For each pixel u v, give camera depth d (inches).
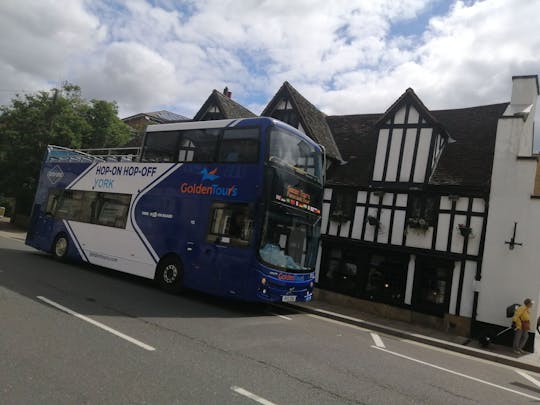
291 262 400.5
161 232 445.4
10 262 478.9
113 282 449.7
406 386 237.9
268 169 381.4
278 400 183.9
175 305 370.6
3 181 1007.6
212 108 754.8
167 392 175.5
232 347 259.6
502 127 527.8
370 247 587.5
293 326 369.1
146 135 490.6
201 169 426.6
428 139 575.8
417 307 548.4
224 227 395.5
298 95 732.0
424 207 567.2
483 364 381.4
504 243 506.0
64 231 560.7
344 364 262.7
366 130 739.4
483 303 506.9
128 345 232.4
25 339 219.5
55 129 997.2
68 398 159.3
